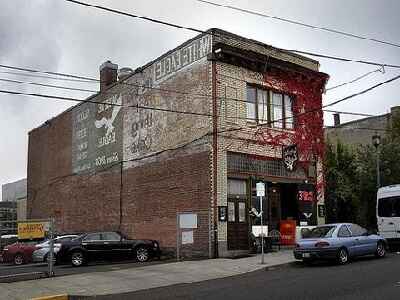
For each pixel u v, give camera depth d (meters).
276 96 25.66
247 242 23.50
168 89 26.00
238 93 23.89
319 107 26.55
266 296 12.18
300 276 15.48
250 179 23.92
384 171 29.59
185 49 25.03
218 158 22.77
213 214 22.30
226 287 14.12
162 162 26.03
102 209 31.67
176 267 19.14
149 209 26.75
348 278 14.44
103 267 21.50
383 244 20.38
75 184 35.72
